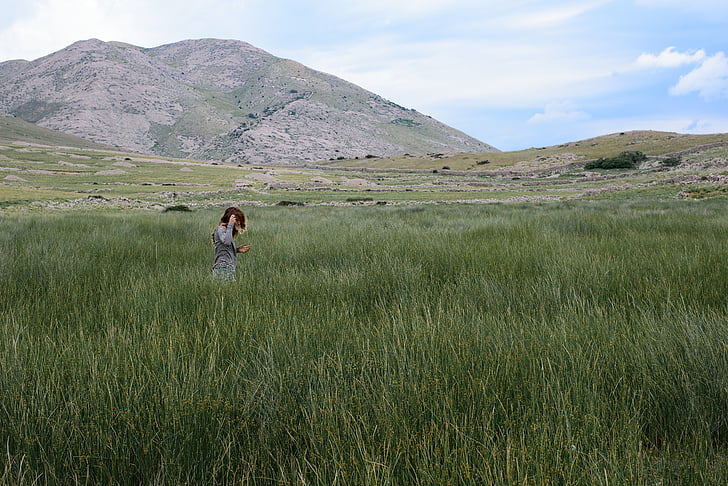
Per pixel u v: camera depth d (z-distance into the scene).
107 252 7.56
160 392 2.17
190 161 144.62
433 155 167.00
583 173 91.31
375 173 128.12
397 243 7.49
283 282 4.78
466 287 4.44
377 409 2.02
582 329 2.99
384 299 4.30
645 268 5.08
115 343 2.80
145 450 1.82
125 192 62.91
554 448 1.74
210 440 1.91
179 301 3.98
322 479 1.63
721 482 1.62
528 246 6.93
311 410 2.06
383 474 1.58
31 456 1.81
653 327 2.97
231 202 49.50
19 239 9.19
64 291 4.46
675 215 13.49
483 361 2.49
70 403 2.05
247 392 2.16
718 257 5.40
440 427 1.92
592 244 7.33
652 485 1.61
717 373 2.33
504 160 128.75
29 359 2.54
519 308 3.85
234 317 3.39
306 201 53.12
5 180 72.00
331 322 3.20
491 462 1.67
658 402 2.21
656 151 102.88
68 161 109.94
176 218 16.70
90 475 1.79
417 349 2.64
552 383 2.22
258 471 1.79
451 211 24.08
